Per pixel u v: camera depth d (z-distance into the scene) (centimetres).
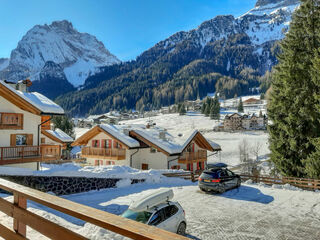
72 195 1612
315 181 1922
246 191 1750
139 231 201
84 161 3788
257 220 1119
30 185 1504
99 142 3341
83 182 1712
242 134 8712
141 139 3066
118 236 691
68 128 5641
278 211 1262
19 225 329
